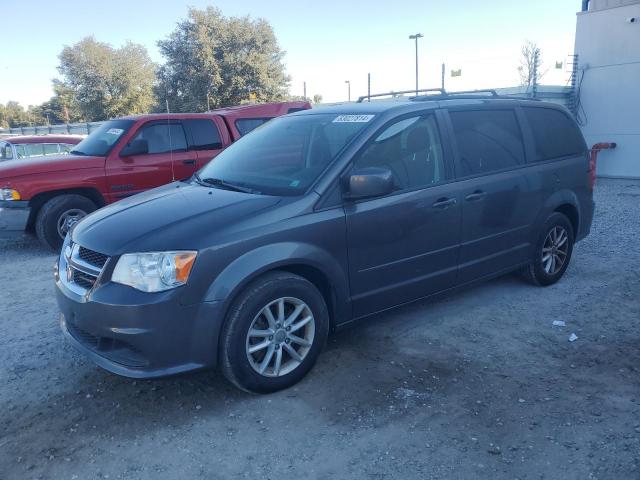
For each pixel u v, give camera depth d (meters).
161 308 3.23
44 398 3.73
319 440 3.19
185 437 3.26
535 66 16.27
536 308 5.07
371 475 2.89
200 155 8.73
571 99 14.04
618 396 3.56
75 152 8.52
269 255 3.50
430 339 4.46
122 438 3.27
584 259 6.61
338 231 3.81
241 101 40.00
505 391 3.65
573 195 5.65
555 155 5.53
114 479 2.92
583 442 3.09
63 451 3.16
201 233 3.39
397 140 4.26
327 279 3.83
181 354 3.33
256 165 4.43
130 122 8.34
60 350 4.45
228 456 3.08
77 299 3.46
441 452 3.05
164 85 41.44
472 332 4.58
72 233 3.93
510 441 3.13
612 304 5.13
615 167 13.61
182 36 40.25
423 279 4.40
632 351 4.19
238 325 3.43
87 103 47.12
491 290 5.55
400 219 4.13
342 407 3.52
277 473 2.93
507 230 5.00
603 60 13.40
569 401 3.51
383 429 3.27
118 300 3.25
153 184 8.35
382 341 4.43
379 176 3.71
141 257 3.30
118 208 4.06
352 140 4.05
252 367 3.54
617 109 13.34
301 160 4.22
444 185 4.44
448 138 4.58
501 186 4.85
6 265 7.16
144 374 3.29
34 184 7.45
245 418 3.43
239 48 39.94
